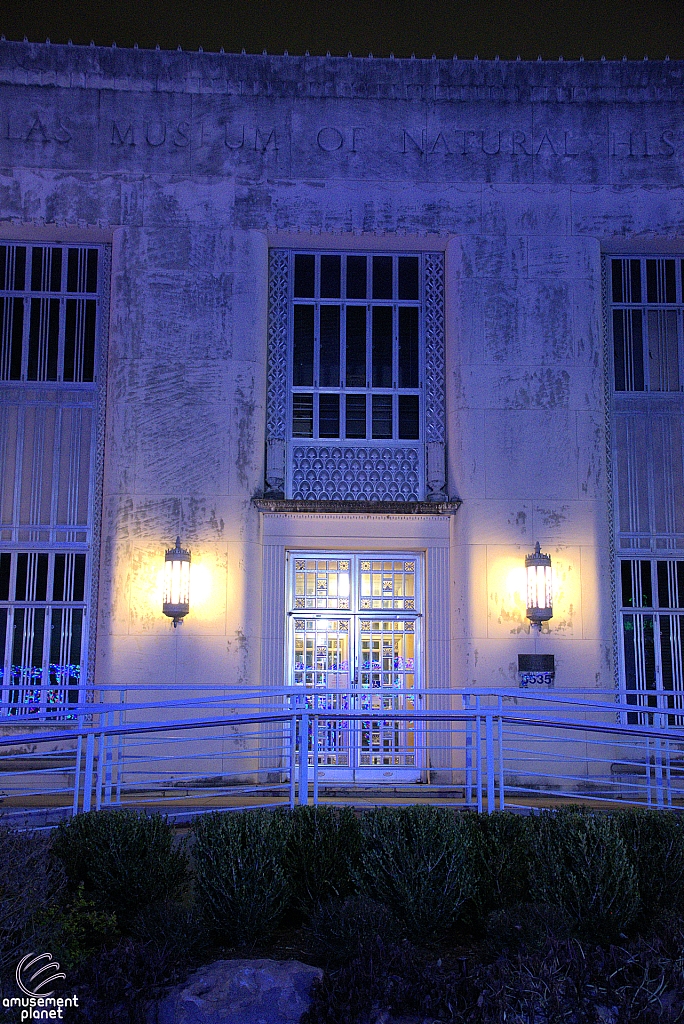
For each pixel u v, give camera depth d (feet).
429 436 44.50
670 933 19.58
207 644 41.11
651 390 45.16
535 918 20.24
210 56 44.86
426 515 43.14
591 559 42.55
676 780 41.14
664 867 22.29
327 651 43.09
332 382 44.93
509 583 42.19
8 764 40.19
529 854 22.89
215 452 42.57
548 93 45.34
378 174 44.65
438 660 42.37
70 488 43.42
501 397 43.57
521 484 42.96
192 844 23.66
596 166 44.98
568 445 43.32
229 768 40.29
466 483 42.98
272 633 42.22
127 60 44.60
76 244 44.91
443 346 45.16
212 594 41.52
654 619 43.55
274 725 40.88
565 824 22.52
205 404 42.88
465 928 22.85
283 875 22.86
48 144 44.04
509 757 40.63
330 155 44.68
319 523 43.04
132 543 41.65
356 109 45.09
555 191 44.80
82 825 23.39
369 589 43.57
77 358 44.29
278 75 44.98
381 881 22.17
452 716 29.40
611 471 44.55
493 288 44.21
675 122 45.32
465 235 44.50
